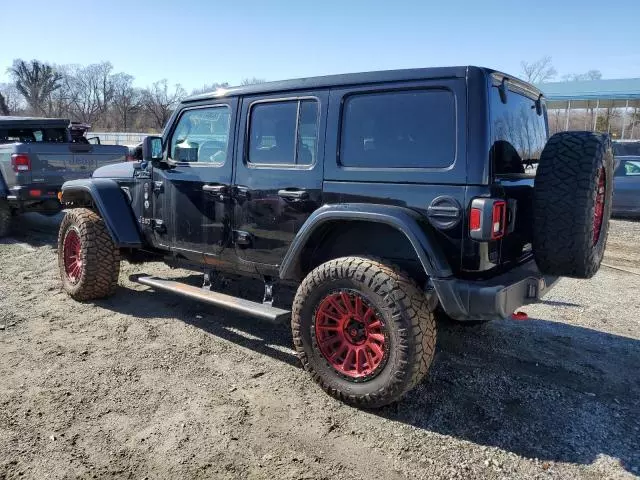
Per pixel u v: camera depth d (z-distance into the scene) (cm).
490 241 298
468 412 325
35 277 621
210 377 369
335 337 338
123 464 271
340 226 363
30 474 262
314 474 265
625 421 316
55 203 837
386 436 299
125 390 347
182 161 452
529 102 387
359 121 341
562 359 407
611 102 2638
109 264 512
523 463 274
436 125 311
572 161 305
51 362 388
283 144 380
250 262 404
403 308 302
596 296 588
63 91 6278
